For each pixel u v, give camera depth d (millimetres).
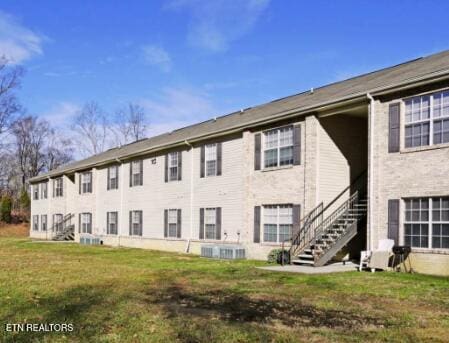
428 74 14688
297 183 19688
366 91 16609
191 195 26000
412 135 15703
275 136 21078
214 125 26719
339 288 12023
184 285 12617
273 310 9219
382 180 16375
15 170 72062
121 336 7156
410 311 9172
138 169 31281
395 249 15422
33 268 16859
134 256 23359
